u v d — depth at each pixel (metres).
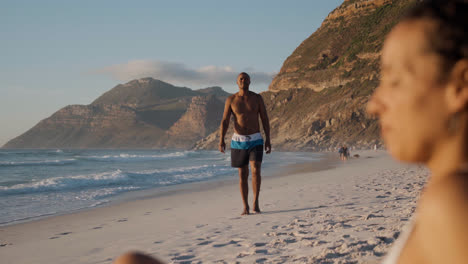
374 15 119.81
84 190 12.70
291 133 103.38
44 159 51.38
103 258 4.37
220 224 5.66
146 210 8.30
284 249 3.79
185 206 8.41
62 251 4.89
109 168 29.33
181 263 3.69
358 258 3.14
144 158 49.56
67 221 7.52
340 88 107.44
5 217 8.10
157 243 4.79
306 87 118.06
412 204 5.59
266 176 17.03
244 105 6.20
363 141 86.81
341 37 123.62
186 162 37.38
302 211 6.14
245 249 3.99
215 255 3.88
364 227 4.32
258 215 6.15
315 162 30.91
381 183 9.35
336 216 5.32
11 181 19.58
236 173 19.17
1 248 5.31
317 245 3.77
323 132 95.00
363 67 106.31
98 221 7.28
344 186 9.41
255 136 6.26
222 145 6.33
